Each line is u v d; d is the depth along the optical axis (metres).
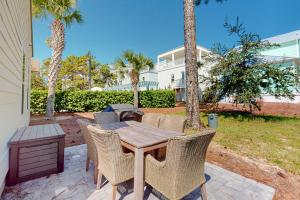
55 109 10.62
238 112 10.01
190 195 2.21
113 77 28.67
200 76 9.55
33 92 9.59
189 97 5.75
